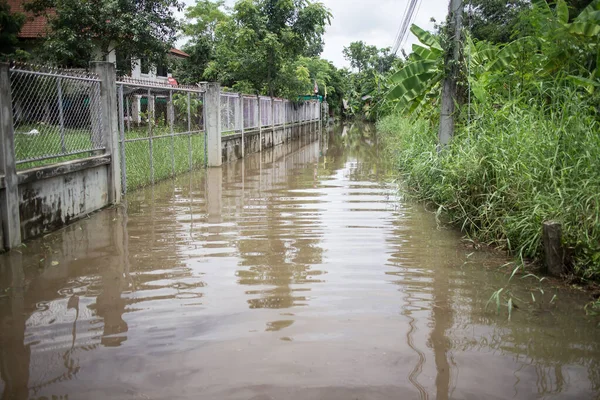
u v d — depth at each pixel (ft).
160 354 11.43
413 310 14.05
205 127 48.11
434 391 10.00
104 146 28.58
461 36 30.91
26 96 21.30
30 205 21.26
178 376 10.48
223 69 85.25
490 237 20.98
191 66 93.45
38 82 21.95
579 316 13.76
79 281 16.33
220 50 82.53
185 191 34.12
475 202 23.21
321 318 13.44
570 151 19.88
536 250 18.17
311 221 24.95
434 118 40.04
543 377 10.61
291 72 83.56
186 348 11.72
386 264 18.16
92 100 27.37
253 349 11.66
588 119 21.27
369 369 10.82
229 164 51.37
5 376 10.57
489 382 10.37
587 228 16.31
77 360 11.20
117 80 30.40
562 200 17.29
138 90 37.52
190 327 12.87
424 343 12.08
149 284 16.02
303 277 16.71
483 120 27.04
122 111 31.24
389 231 22.95
